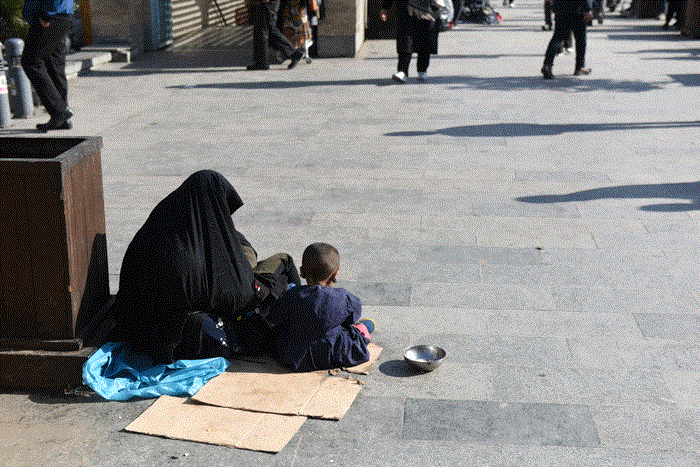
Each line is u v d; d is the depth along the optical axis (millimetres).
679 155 7992
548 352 4094
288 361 3922
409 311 4598
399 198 6727
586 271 5133
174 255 3836
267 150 8461
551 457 3201
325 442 3330
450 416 3512
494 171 7512
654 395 3666
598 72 13609
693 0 18984
